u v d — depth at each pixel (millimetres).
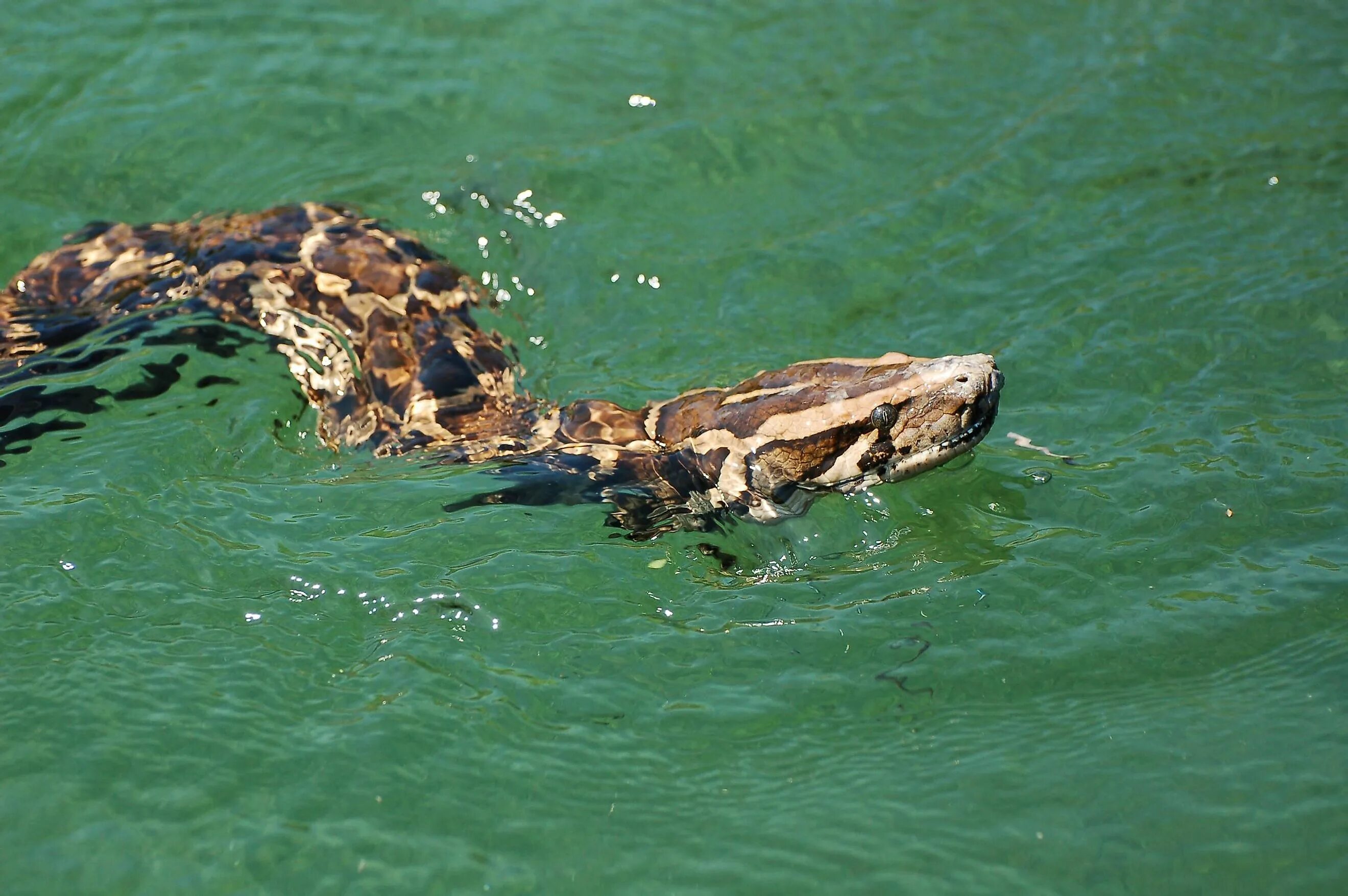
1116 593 7062
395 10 12156
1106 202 10297
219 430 7953
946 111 11336
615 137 11055
